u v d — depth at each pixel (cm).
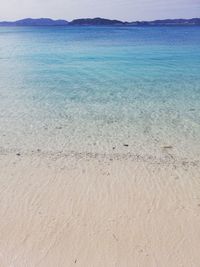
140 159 685
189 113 1044
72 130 876
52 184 573
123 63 2342
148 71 1962
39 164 656
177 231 445
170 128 896
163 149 744
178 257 396
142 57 2727
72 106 1127
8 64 2281
